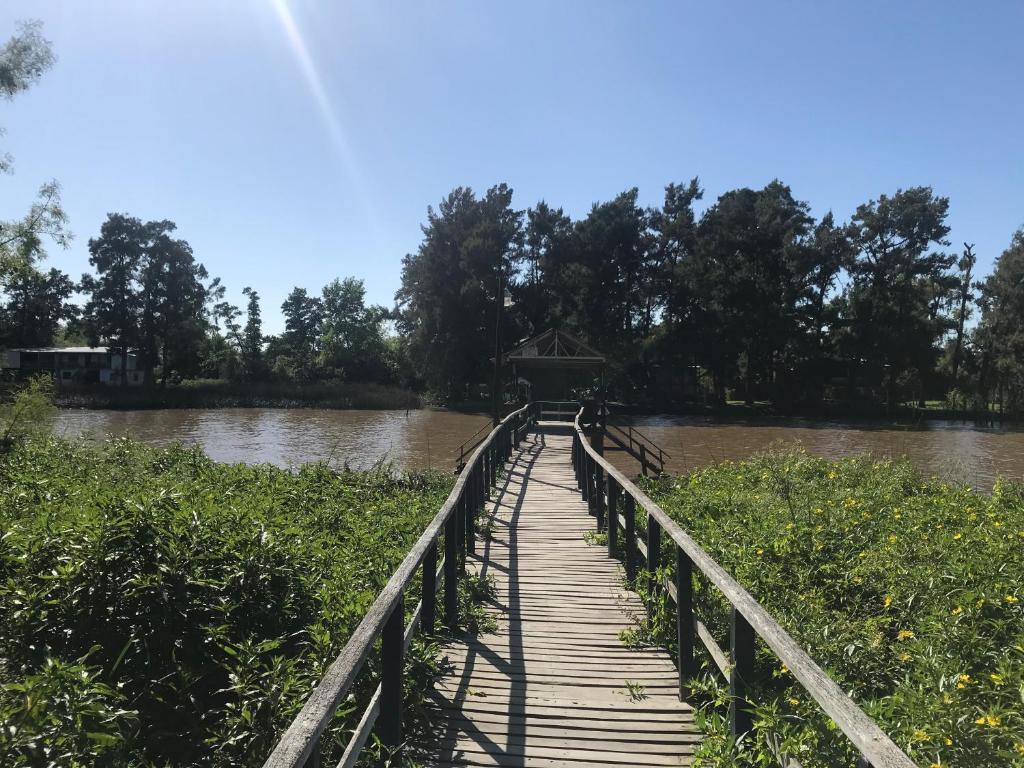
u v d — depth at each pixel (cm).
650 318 7000
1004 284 5884
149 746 436
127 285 6888
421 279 6594
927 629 492
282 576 577
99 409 5903
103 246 6769
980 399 6012
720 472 1574
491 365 6294
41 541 583
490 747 399
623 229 6462
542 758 387
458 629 580
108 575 521
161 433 4156
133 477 1216
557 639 567
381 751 353
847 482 1325
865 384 6400
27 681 377
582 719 432
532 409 2714
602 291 6538
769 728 321
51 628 499
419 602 605
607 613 629
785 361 6500
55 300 8525
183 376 7531
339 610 542
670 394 6738
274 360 8662
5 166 2683
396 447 3519
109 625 497
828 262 6256
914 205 6009
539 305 6562
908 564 665
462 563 703
